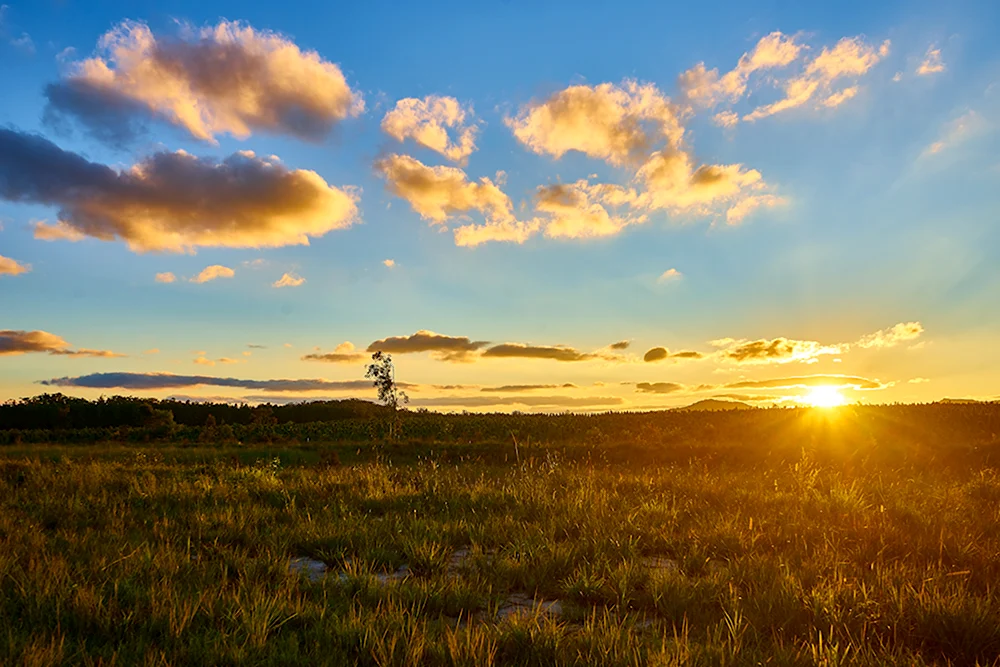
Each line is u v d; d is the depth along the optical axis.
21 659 4.16
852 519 8.83
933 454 18.31
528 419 39.44
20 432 33.53
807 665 4.28
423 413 45.66
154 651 4.45
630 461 20.23
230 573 6.85
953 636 4.78
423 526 8.93
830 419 27.95
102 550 7.44
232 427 37.78
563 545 7.59
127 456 21.80
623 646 4.50
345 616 5.20
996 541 7.61
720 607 5.60
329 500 11.63
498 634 4.78
